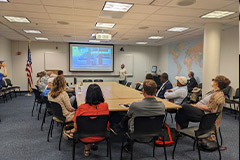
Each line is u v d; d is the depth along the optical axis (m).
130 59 10.15
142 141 2.28
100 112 2.24
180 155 2.66
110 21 4.75
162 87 4.05
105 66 9.75
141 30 5.91
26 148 2.83
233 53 5.51
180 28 5.56
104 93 4.03
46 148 2.84
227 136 3.42
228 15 4.10
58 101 2.79
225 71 5.83
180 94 3.40
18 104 5.98
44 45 9.03
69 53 9.23
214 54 4.81
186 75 7.99
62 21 4.78
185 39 7.73
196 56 7.30
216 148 2.72
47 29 5.87
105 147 2.89
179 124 3.04
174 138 2.96
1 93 6.82
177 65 8.65
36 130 3.61
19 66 8.79
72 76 9.46
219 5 3.43
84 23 4.99
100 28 5.65
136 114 2.21
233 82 5.51
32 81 8.23
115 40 8.26
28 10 3.82
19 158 2.53
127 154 2.68
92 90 2.25
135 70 10.27
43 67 9.09
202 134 2.34
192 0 3.17
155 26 5.30
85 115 2.14
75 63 9.34
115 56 9.94
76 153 2.69
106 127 2.26
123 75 9.33
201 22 4.77
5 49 7.81
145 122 2.15
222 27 5.37
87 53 9.45
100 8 3.67
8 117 4.47
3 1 3.29
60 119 2.80
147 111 2.20
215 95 2.58
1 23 5.05
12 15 4.21
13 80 8.74
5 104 5.97
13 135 3.35
